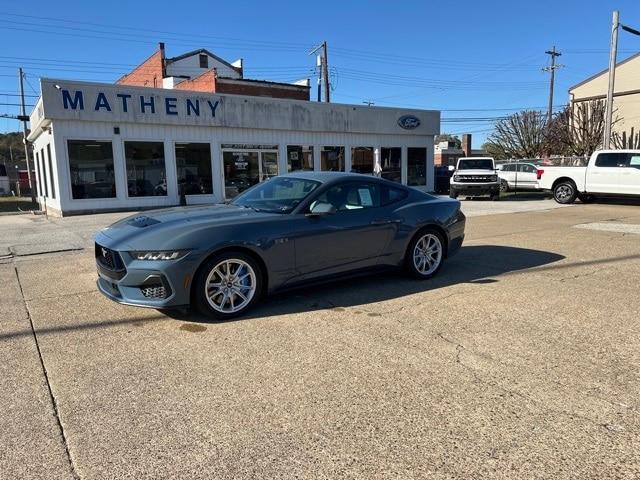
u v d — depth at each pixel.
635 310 4.90
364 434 2.75
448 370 3.55
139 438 2.74
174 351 3.95
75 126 16.23
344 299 5.36
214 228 4.61
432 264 6.30
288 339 4.19
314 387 3.31
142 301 4.43
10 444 2.68
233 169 19.62
